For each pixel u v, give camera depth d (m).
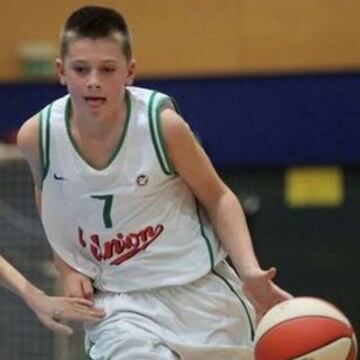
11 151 11.55
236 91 12.66
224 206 8.09
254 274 7.78
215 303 8.11
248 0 12.88
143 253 8.02
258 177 12.67
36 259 11.54
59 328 8.09
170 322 7.99
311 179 12.60
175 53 12.94
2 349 11.71
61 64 7.84
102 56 7.59
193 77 12.71
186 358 8.00
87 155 7.89
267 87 12.64
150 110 7.84
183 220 8.07
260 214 12.59
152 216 7.97
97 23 7.62
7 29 13.18
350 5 12.77
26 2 13.16
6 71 13.09
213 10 12.91
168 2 12.92
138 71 12.95
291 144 12.61
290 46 12.86
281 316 7.50
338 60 12.78
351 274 12.48
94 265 8.15
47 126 7.94
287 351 7.38
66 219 8.08
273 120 12.63
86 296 8.09
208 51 12.92
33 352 11.62
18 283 8.25
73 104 7.83
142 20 12.95
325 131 12.58
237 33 12.89
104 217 7.95
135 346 7.80
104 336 7.95
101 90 7.59
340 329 7.46
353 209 12.50
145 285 8.02
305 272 12.52
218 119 12.69
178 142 7.85
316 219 12.54
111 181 7.86
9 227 11.61
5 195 11.61
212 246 8.16
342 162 12.55
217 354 8.07
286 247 12.54
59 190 8.02
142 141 7.84
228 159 12.67
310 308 7.52
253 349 7.95
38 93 12.82
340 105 12.58
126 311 7.99
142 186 7.86
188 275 8.04
